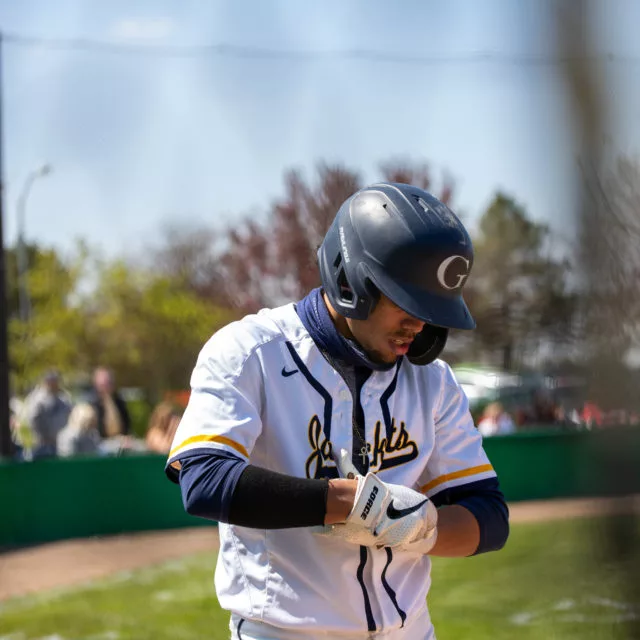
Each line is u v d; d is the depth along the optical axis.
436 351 8.52
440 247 8.11
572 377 45.41
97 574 30.09
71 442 43.00
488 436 43.22
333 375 8.28
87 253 118.25
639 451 27.62
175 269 110.31
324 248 8.57
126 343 113.12
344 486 7.71
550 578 26.39
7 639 22.95
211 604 25.98
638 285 24.27
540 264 64.56
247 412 8.02
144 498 38.09
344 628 8.10
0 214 52.16
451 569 28.53
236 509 7.61
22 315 102.50
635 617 22.45
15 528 35.69
